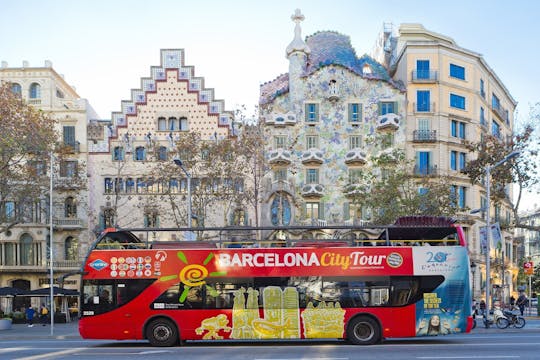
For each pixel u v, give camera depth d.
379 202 35.41
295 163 45.28
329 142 45.75
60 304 42.97
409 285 18.36
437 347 17.34
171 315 18.36
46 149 32.56
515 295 63.00
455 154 47.41
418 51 46.84
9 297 42.50
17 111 31.12
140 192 43.09
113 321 18.41
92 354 16.55
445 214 35.84
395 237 19.62
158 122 44.25
